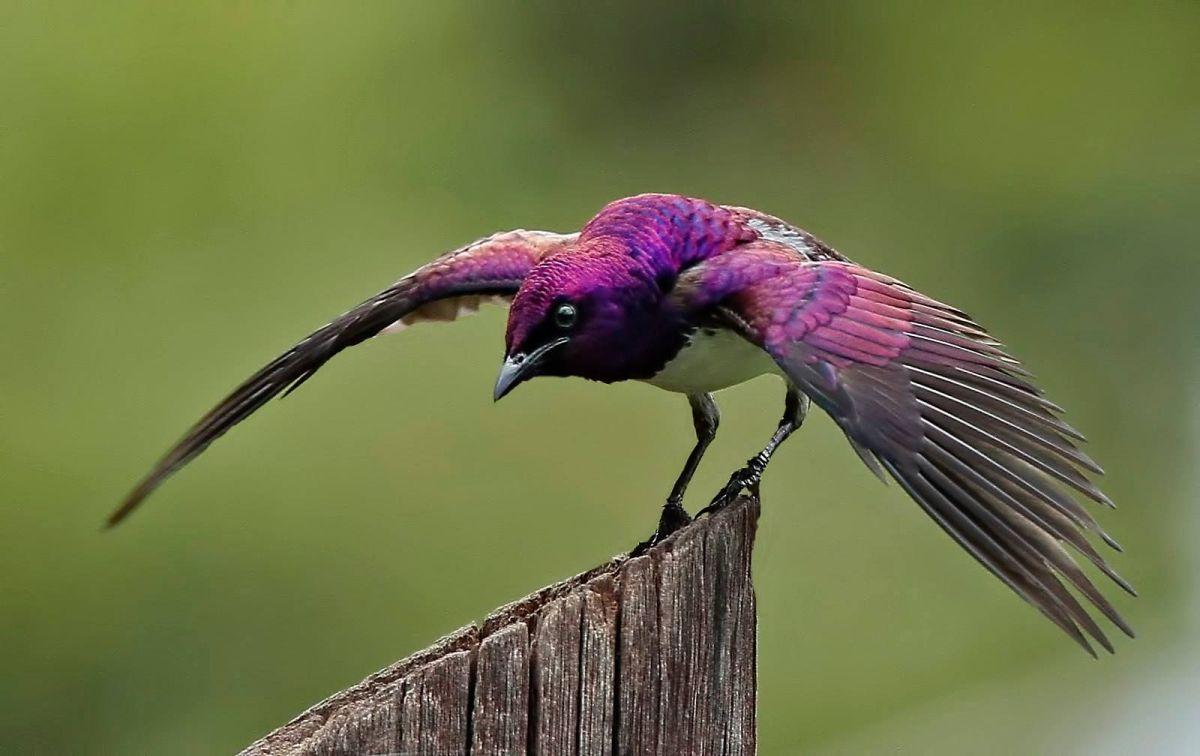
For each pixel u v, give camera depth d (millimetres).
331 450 14469
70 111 17016
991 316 19078
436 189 18375
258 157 17469
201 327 16359
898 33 20562
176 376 15844
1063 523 6383
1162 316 18828
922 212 19750
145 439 15164
